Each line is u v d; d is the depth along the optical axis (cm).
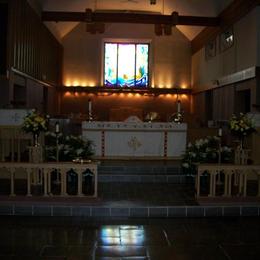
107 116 1911
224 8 1409
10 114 844
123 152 1015
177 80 1944
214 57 1570
